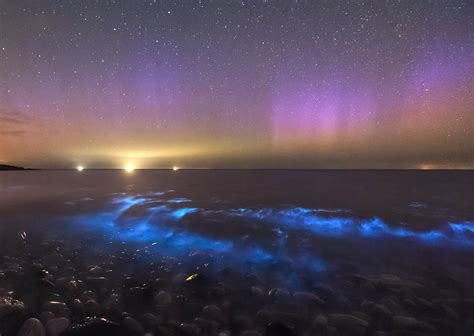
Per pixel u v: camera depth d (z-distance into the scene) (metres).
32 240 6.97
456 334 3.09
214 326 3.14
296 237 7.48
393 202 13.91
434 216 10.07
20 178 39.22
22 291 3.89
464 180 37.16
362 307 3.66
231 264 5.39
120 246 6.57
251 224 8.94
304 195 17.30
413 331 3.10
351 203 13.58
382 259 5.78
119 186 24.81
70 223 9.04
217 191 20.08
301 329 3.16
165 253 6.02
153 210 11.27
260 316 3.39
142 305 3.62
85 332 2.78
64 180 35.00
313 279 4.68
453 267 5.29
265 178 44.81
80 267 5.09
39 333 2.81
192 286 4.20
